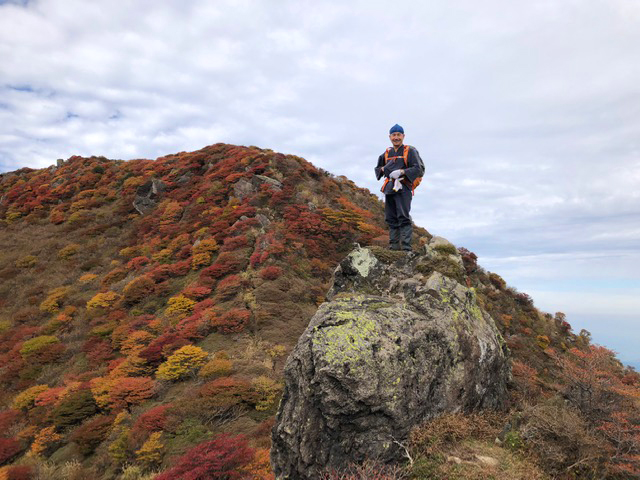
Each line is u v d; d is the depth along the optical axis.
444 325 4.39
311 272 23.23
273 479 8.79
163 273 24.67
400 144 5.96
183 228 29.42
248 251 24.09
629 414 4.00
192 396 13.65
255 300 19.72
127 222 36.66
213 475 8.99
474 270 30.39
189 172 39.22
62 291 26.89
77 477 11.73
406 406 3.73
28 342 20.84
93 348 19.52
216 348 16.66
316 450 3.60
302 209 28.88
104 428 13.46
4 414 16.25
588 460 3.53
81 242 34.53
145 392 14.73
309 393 3.71
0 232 38.28
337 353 3.70
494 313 26.16
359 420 3.59
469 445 3.79
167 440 11.91
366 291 5.35
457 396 4.13
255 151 38.34
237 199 30.67
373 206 35.69
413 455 3.62
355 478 3.35
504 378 4.95
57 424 14.25
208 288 21.20
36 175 53.03
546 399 4.62
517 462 3.57
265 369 15.10
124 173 45.47
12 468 12.62
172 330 18.61
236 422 12.57
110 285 26.45
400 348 3.91
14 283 29.17
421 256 5.68
